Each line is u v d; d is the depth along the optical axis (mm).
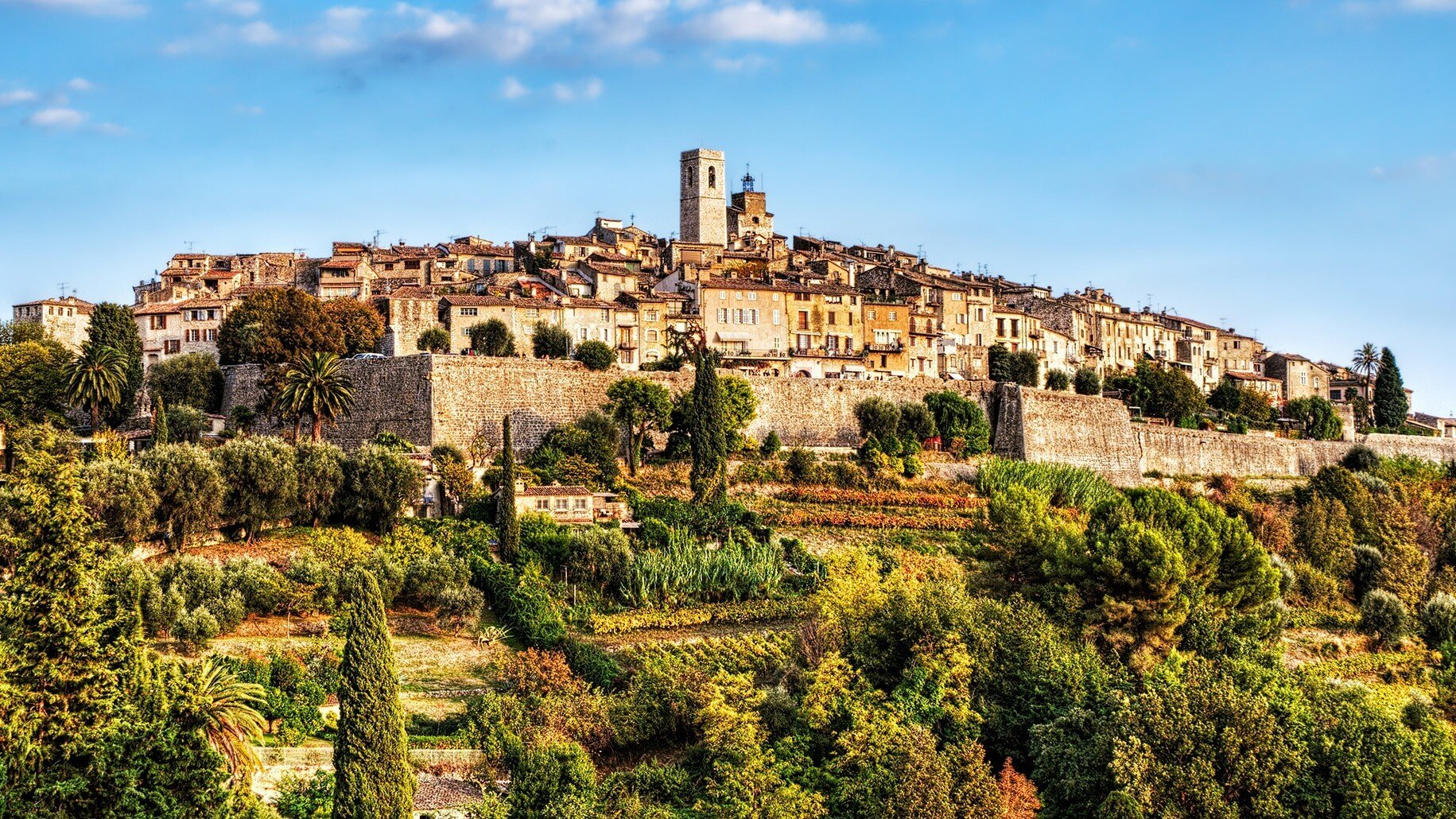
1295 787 86500
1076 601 112188
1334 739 89688
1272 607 121500
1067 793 86062
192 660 93750
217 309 185875
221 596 104625
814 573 129625
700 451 149500
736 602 122438
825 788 86750
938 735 93188
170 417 151250
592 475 146500
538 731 88312
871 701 94688
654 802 83938
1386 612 139000
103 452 127688
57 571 68500
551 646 107375
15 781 62812
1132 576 110938
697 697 94625
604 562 122375
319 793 76312
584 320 194000
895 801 80812
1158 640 109000
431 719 92312
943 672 96625
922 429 177125
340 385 146875
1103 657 108375
